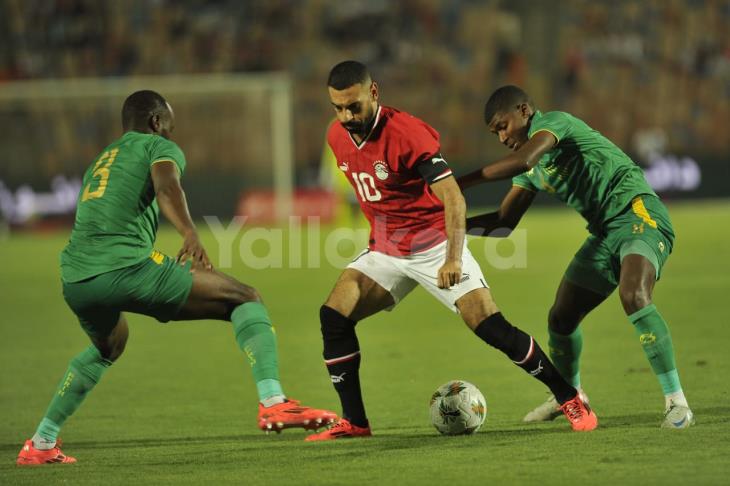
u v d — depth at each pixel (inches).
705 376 1023.6
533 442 746.8
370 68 4392.2
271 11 4488.2
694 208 3686.0
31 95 3523.6
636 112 4411.9
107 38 4318.4
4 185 3516.2
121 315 770.8
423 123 773.3
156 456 764.0
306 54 4409.5
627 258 791.1
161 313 743.7
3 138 3850.9
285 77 3986.2
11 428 927.0
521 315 1577.3
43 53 4269.2
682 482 604.1
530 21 4402.1
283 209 3563.0
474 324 783.1
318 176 3722.9
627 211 823.7
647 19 4594.0
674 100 4466.0
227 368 1235.2
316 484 636.1
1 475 714.2
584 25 4527.6
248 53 4375.0
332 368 815.1
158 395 1074.1
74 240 738.8
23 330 1588.3
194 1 4456.2
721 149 4146.2
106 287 722.8
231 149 3924.7
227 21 4436.5
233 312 750.5
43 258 2763.3
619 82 4448.8
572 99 4377.5
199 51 4350.4
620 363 1144.2
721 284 1815.9
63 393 762.8
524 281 2020.2
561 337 876.6
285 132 3572.8
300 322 1600.6
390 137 762.2
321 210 3553.2
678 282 1862.7
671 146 4384.8
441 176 757.3
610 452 695.1
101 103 3782.0
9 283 2230.6
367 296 816.3
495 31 4480.8
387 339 1414.9
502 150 4247.0
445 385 815.7
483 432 810.2
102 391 1103.0
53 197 3567.9
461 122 4286.4
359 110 755.4
